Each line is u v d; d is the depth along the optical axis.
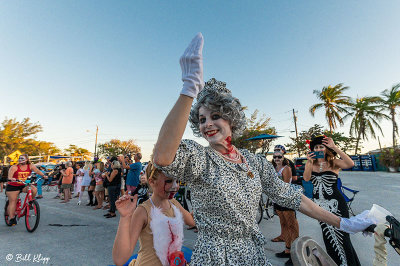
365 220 1.04
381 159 20.44
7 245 3.68
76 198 9.50
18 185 4.75
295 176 3.90
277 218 5.26
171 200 1.68
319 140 2.74
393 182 11.75
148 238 1.37
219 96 0.95
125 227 1.12
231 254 0.84
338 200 2.49
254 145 18.42
